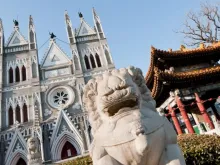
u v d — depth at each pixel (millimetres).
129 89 3096
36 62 38750
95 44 42594
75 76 37438
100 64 40438
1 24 42781
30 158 9852
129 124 2973
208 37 27453
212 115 20969
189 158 6609
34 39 41594
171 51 17078
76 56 39812
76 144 30688
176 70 17344
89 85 3580
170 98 16078
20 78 37656
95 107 3506
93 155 3168
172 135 3244
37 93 35438
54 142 30359
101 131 3203
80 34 43750
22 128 31797
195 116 19156
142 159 2914
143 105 3439
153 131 2953
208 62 18031
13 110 34344
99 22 44969
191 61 17625
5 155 29688
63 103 35438
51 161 27984
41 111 33688
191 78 14758
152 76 17422
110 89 3139
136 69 3730
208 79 15352
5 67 38625
